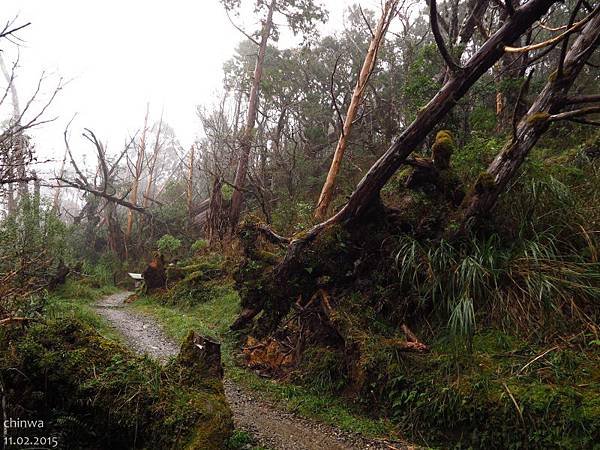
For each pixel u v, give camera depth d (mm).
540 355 4324
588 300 4719
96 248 22734
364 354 5031
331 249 6188
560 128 9141
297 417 4762
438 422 4199
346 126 10359
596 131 8305
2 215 9242
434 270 5434
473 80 5664
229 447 3650
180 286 11734
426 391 4410
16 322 4055
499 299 5023
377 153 12977
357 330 5430
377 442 4223
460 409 4082
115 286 17844
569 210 5664
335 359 5559
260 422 4551
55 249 11039
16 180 4391
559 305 4758
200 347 4199
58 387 3576
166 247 17219
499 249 5535
